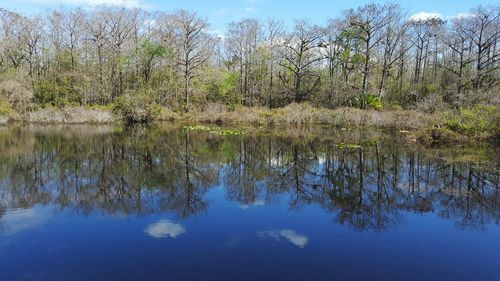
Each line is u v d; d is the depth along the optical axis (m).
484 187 11.40
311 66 44.88
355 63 40.03
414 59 50.22
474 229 7.92
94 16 42.19
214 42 47.59
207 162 15.57
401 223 8.30
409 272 6.05
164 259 6.45
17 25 42.56
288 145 20.25
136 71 42.03
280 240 7.29
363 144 20.47
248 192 10.94
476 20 33.31
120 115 32.78
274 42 45.56
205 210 9.16
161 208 9.31
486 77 36.12
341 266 6.22
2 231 7.68
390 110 32.59
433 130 21.34
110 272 5.98
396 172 13.51
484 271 6.11
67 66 43.00
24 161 15.30
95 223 8.17
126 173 13.30
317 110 32.09
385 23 36.31
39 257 6.50
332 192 10.98
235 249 6.86
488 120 20.58
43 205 9.48
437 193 10.79
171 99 39.44
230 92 43.41
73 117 32.38
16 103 32.56
